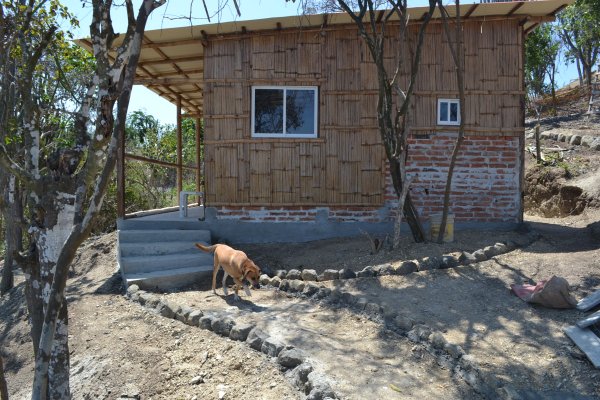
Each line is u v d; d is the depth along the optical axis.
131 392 5.10
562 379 4.55
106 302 7.45
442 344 5.08
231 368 5.17
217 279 8.16
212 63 9.35
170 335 6.08
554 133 17.02
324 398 4.19
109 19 3.82
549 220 11.63
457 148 7.85
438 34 9.36
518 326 5.52
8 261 10.75
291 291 7.21
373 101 9.42
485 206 9.45
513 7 8.79
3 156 3.77
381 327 5.74
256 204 9.42
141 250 8.60
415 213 8.38
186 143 24.44
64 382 4.01
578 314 5.64
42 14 5.62
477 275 6.96
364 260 7.85
